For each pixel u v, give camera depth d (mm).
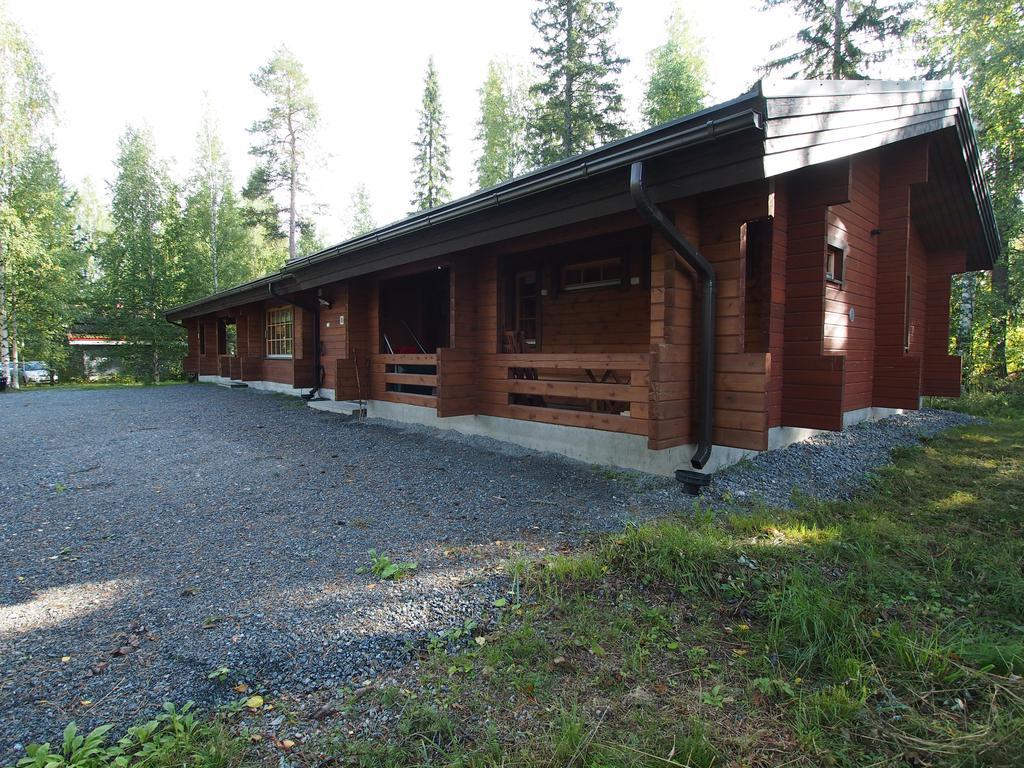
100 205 33062
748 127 3287
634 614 2545
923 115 5762
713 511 3994
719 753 1688
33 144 17375
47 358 19750
